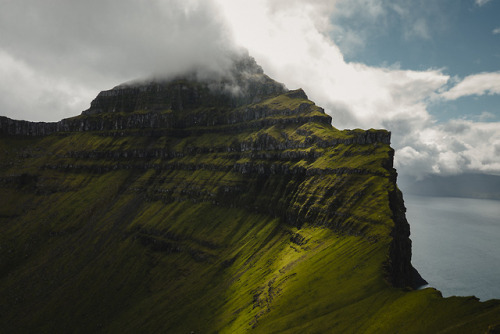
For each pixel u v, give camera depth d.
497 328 87.56
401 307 118.44
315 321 134.38
